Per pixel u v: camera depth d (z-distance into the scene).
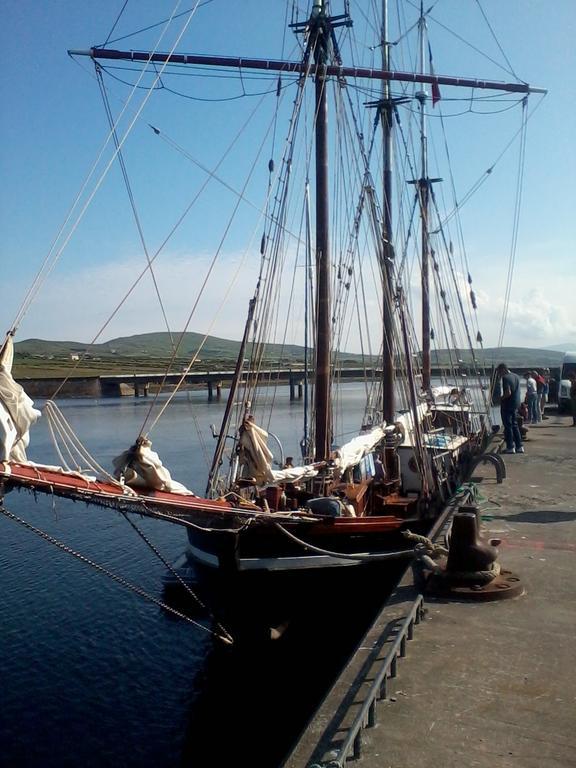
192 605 16.38
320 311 17.45
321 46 18.55
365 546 13.04
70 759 10.27
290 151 19.19
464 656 6.93
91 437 52.03
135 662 13.46
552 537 11.36
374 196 21.09
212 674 12.82
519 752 5.27
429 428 22.39
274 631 12.77
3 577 18.47
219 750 10.64
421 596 7.95
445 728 5.62
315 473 15.24
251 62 18.77
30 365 104.88
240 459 13.90
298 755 5.29
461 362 33.88
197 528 11.53
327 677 12.77
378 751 5.30
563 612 8.06
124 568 19.30
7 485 8.35
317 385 17.28
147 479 10.31
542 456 20.22
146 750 10.65
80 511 26.53
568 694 6.16
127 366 118.12
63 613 15.92
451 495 18.05
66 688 12.34
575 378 28.53
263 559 12.50
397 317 21.44
